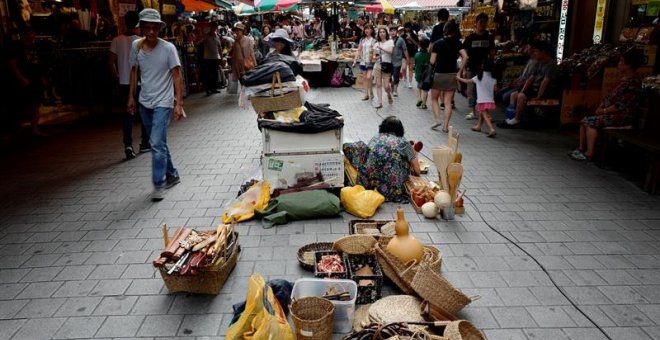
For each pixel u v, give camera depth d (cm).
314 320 278
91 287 357
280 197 475
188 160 677
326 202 467
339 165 509
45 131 891
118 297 344
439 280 301
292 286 336
